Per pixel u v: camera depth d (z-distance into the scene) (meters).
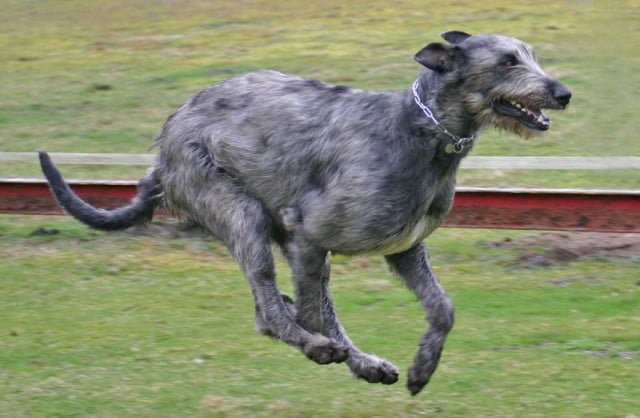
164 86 23.30
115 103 22.38
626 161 17.02
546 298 12.78
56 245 15.26
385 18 27.33
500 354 11.10
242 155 9.84
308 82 9.95
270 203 9.92
